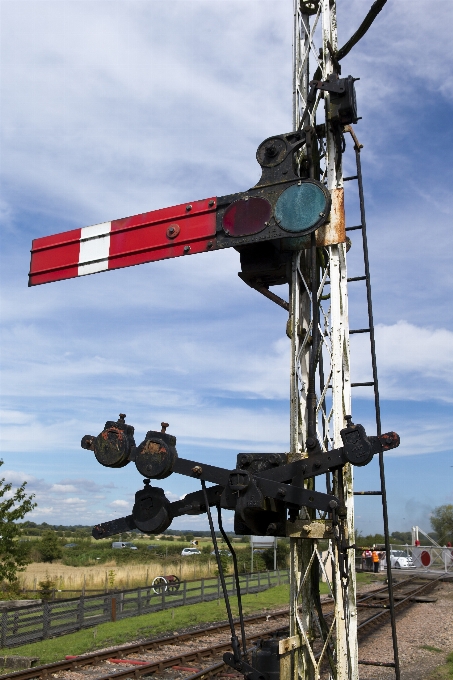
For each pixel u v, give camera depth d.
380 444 4.48
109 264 6.41
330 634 5.21
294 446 5.59
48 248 6.85
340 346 5.68
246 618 14.88
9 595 18.62
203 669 9.52
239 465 4.89
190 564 32.31
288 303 6.01
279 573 24.58
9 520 17.89
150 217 6.28
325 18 6.30
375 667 9.84
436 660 10.32
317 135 6.20
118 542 64.06
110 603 15.14
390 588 5.19
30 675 9.04
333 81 5.85
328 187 5.93
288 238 5.82
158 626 13.75
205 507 4.82
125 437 4.88
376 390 5.56
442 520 56.38
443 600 18.72
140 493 4.95
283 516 5.10
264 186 5.75
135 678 9.11
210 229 5.92
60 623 13.70
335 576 5.23
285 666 5.05
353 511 5.41
